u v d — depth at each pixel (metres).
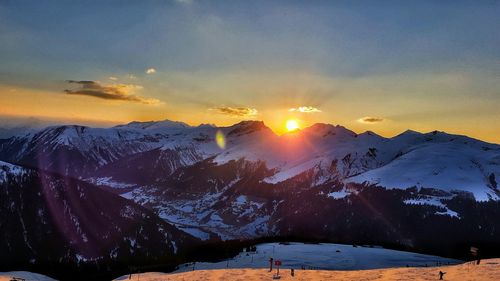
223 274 65.94
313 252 183.50
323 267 151.75
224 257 187.50
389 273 60.75
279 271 67.50
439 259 184.38
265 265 153.00
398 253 193.62
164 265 194.50
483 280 50.91
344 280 57.50
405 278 55.62
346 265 158.50
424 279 54.25
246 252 190.88
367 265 160.50
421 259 180.38
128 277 120.12
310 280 58.38
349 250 194.25
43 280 160.25
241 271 68.62
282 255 174.75
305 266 152.50
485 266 59.78
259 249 197.25
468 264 64.56
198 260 191.50
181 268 170.38
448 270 59.72
